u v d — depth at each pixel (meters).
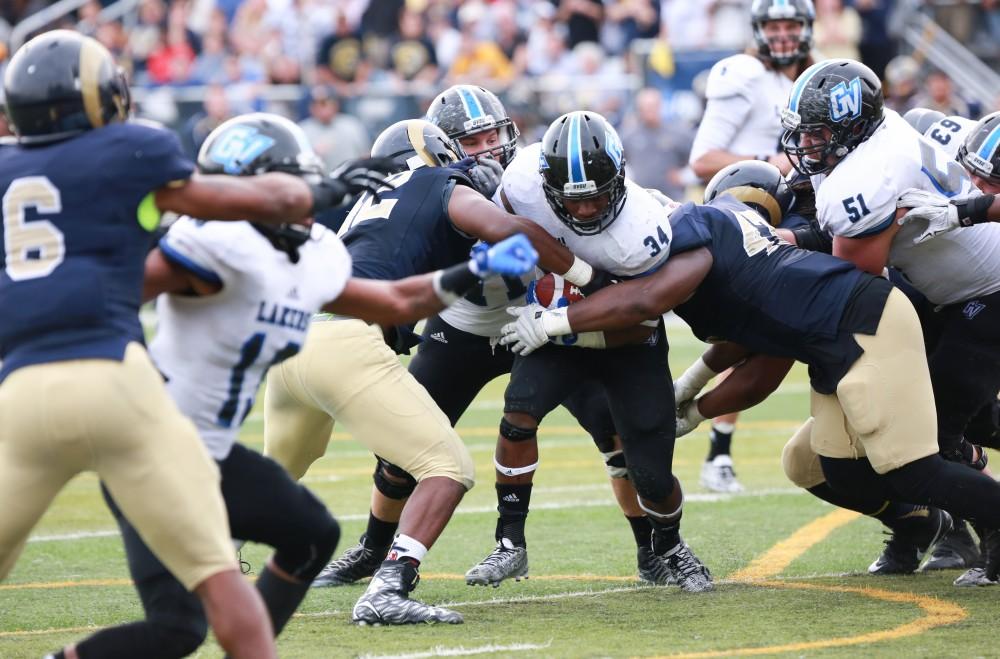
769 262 17.03
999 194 17.11
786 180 19.81
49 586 19.00
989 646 14.58
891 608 16.73
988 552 17.73
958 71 54.47
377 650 14.65
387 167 13.39
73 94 11.62
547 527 23.50
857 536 22.22
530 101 56.62
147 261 12.01
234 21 62.03
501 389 45.50
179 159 11.53
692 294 17.41
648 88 55.59
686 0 60.56
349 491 27.34
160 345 12.46
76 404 10.87
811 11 26.20
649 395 17.67
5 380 11.12
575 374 18.03
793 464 18.91
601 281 17.47
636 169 53.06
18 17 63.41
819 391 17.19
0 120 41.47
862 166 16.81
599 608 17.03
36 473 11.10
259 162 12.93
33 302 11.12
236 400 12.59
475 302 19.31
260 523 12.52
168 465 11.09
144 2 62.00
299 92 56.94
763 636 15.19
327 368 16.55
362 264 17.06
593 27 61.22
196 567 11.19
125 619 16.83
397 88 57.53
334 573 19.16
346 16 61.28
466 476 16.55
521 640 15.10
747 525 23.27
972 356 18.38
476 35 60.72
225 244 12.03
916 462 16.48
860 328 16.50
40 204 11.31
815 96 16.97
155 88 59.41
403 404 16.47
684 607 17.00
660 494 17.72
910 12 56.38
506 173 17.53
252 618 11.23
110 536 23.11
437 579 19.36
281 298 12.45
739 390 18.81
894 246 17.77
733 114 26.52
